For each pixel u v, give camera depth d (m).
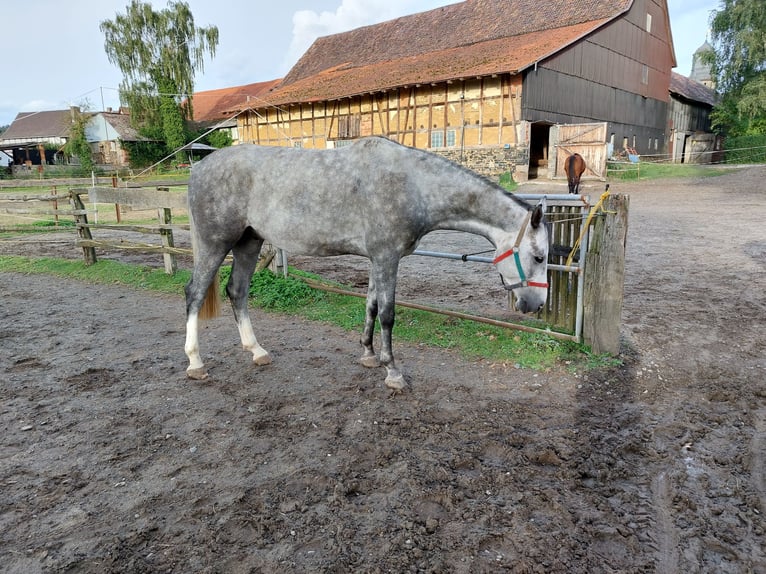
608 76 24.89
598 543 2.34
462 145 21.98
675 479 2.81
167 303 6.55
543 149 24.56
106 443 3.22
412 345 4.90
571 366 4.26
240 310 4.48
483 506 2.57
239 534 2.40
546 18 25.95
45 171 38.44
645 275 7.25
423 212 3.68
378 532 2.40
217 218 4.00
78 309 6.34
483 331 5.03
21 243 10.65
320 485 2.77
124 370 4.41
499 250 3.67
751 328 5.11
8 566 2.21
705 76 62.66
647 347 4.70
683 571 2.18
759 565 2.22
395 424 3.41
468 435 3.25
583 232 4.25
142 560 2.24
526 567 2.17
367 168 3.64
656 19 28.28
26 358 4.68
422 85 22.36
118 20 39.31
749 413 3.52
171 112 40.56
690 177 20.39
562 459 2.99
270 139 29.27
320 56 35.53
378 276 3.77
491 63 20.94
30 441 3.25
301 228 3.80
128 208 18.69
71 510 2.58
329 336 5.21
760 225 10.69
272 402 3.77
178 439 3.27
